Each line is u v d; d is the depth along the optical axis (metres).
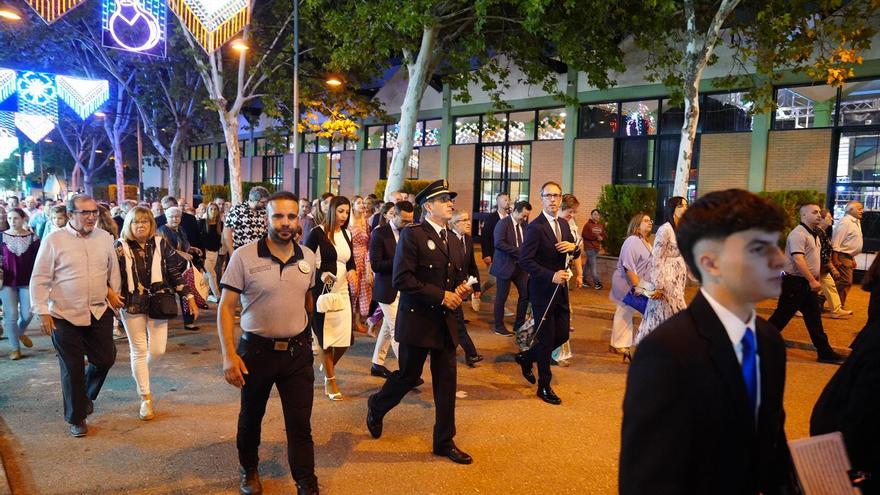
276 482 4.15
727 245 1.65
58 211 7.73
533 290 5.95
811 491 1.75
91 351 5.10
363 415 5.47
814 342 7.69
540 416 5.53
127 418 5.34
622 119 19.47
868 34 11.80
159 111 30.00
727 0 10.86
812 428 2.25
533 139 22.02
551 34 12.99
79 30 25.39
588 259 13.69
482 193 23.89
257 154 36.72
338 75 20.61
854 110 15.14
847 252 10.13
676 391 1.58
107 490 4.00
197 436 4.95
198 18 14.38
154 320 5.45
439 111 24.94
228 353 3.70
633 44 18.83
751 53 12.90
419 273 4.55
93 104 25.70
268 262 3.80
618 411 5.70
